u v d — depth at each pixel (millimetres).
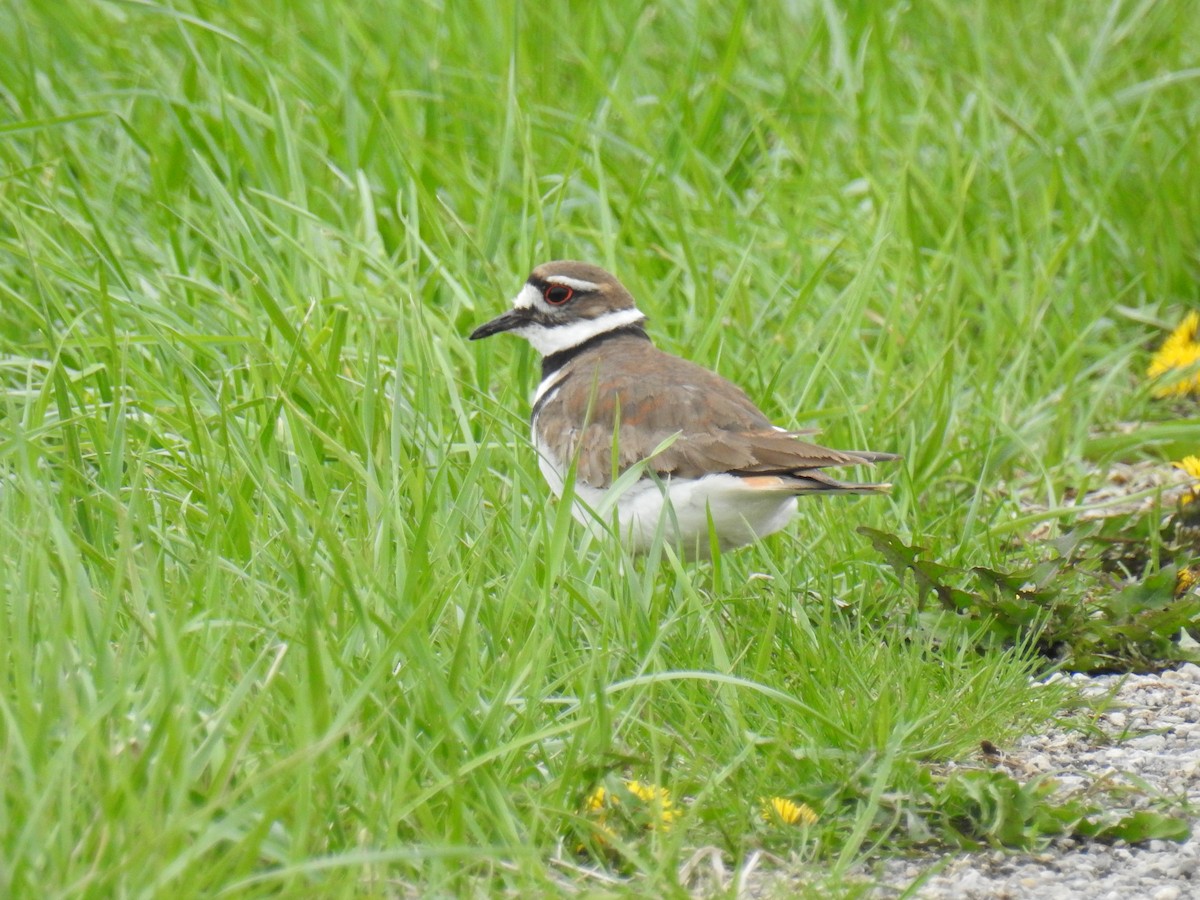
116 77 15039
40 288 10539
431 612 7672
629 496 9656
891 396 12398
